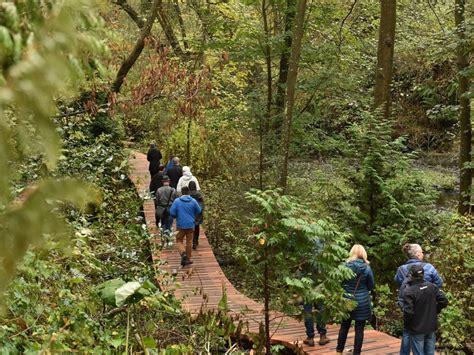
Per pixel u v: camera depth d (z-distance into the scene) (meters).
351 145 10.19
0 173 0.79
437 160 24.36
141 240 7.35
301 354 6.42
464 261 8.73
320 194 10.42
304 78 13.47
